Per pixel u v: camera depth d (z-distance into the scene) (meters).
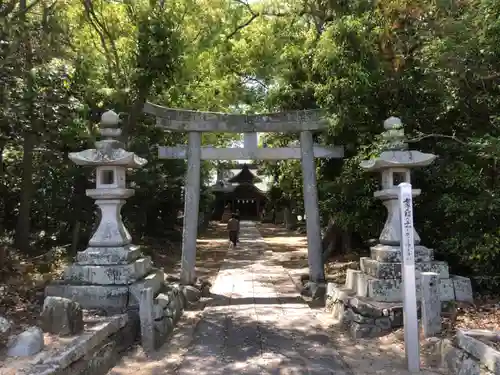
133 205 15.28
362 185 8.62
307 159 9.66
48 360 3.91
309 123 9.66
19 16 8.04
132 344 5.95
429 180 7.69
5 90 7.31
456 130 7.67
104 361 5.01
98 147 6.94
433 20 7.32
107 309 6.21
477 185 6.94
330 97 7.98
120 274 6.46
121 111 9.87
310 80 9.86
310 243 9.65
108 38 10.27
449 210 6.91
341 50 7.59
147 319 5.89
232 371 5.20
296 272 12.97
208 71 14.02
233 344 6.23
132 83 8.93
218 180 46.16
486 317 5.93
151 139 14.80
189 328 7.07
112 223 6.92
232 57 13.72
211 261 15.91
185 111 9.68
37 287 7.21
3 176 11.70
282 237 26.70
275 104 11.14
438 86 7.17
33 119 8.50
